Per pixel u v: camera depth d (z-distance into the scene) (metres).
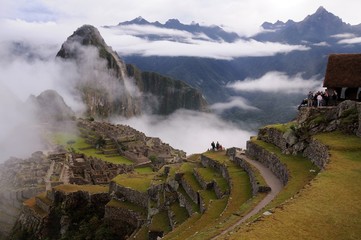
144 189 65.19
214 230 29.58
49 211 75.88
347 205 24.70
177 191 56.19
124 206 64.50
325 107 45.34
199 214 43.09
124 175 77.62
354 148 35.53
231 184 44.06
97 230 64.06
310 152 40.72
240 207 34.25
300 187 32.03
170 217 50.81
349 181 28.38
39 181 96.94
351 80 46.66
